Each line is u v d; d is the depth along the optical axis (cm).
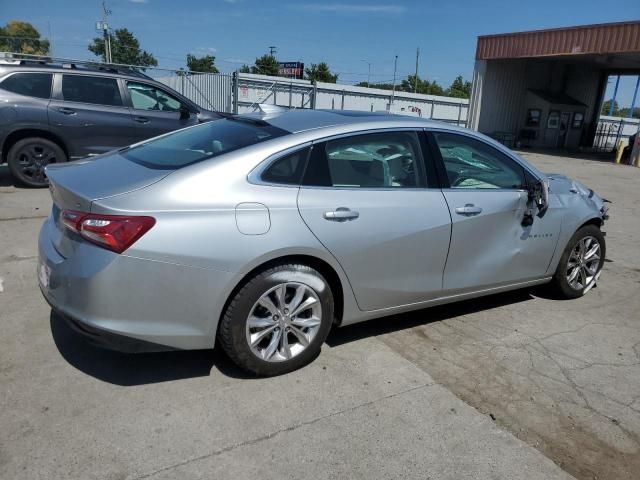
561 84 2906
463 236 368
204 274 276
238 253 281
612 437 279
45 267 292
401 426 277
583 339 392
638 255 642
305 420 277
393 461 251
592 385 329
